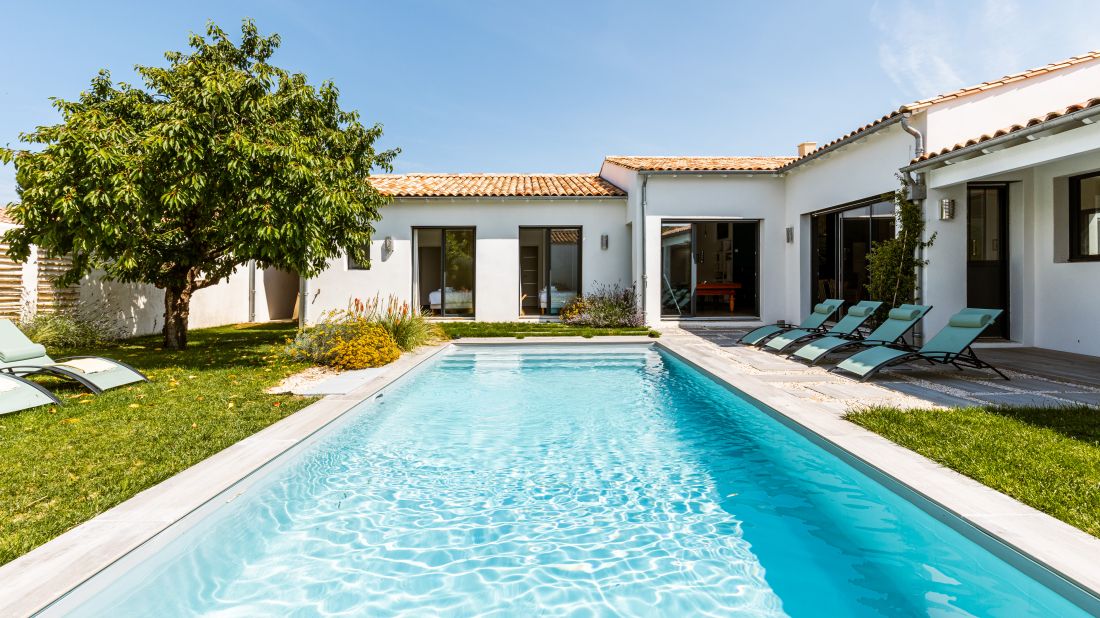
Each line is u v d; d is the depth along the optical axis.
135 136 7.15
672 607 2.49
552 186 15.46
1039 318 8.84
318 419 4.70
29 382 5.18
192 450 3.87
